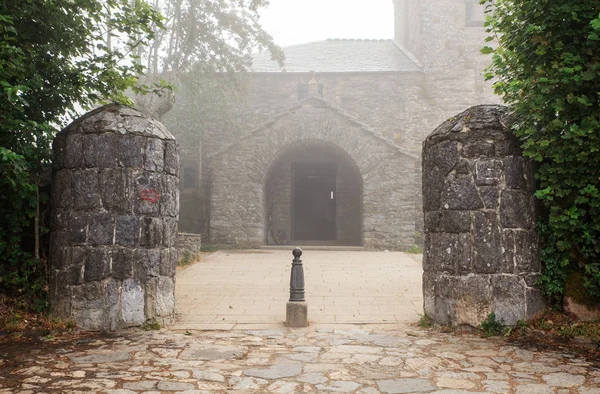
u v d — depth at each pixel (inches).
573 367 185.9
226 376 176.2
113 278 247.0
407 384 167.6
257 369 184.9
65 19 267.9
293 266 266.8
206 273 480.7
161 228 259.1
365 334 241.9
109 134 254.2
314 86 788.6
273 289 387.5
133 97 784.3
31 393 157.3
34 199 258.4
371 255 652.1
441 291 251.6
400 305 320.2
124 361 194.5
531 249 242.1
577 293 230.7
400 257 627.8
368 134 740.0
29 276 261.9
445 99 886.4
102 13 278.5
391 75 878.4
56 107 272.7
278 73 877.8
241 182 748.0
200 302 331.9
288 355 203.9
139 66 289.3
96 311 243.6
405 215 728.3
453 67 896.3
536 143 228.1
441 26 907.4
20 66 236.5
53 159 262.2
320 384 167.9
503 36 250.1
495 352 207.0
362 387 165.0
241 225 742.5
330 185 1032.8
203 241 807.1
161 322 255.8
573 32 219.3
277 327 258.1
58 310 246.2
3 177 238.5
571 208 224.4
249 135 751.7
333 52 981.8
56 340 227.3
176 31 683.4
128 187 252.5
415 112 874.8
